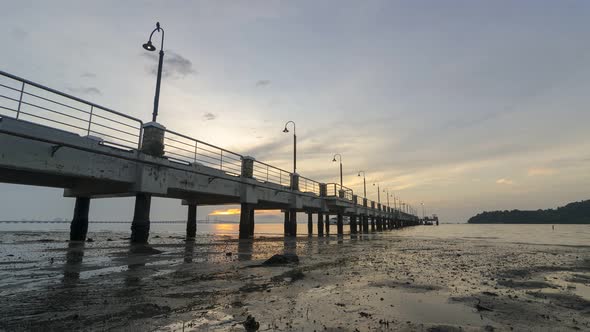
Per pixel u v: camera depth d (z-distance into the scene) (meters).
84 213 21.25
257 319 4.83
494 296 7.02
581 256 16.48
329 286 7.61
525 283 8.83
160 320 4.70
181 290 6.80
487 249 20.56
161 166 18.16
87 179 16.11
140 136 17.52
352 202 51.34
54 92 13.43
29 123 12.77
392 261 13.29
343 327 4.56
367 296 6.62
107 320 4.67
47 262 10.80
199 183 21.83
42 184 18.17
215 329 4.33
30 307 5.33
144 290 6.74
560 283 8.91
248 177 27.12
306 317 5.00
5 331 4.16
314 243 24.52
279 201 32.44
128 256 12.89
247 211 26.84
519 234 53.06
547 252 18.66
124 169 16.58
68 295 6.21
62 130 13.88
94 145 15.08
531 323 5.09
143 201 17.33
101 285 7.20
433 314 5.43
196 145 21.59
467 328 4.74
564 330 4.77
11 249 15.43
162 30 18.78
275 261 11.37
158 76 18.66
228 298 6.16
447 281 8.76
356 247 21.02
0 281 7.57
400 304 6.04
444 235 48.12
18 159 12.57
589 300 6.84
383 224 89.69
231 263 11.34
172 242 23.28
